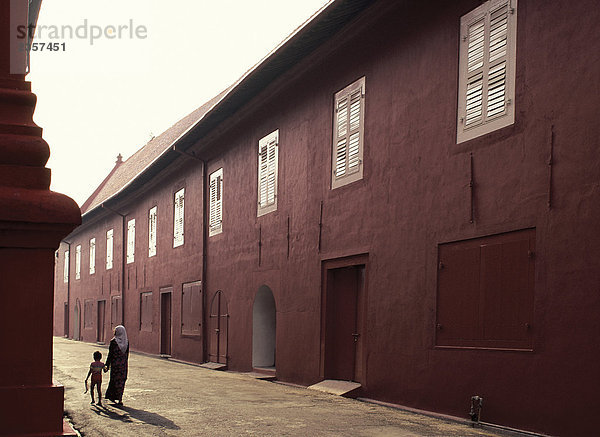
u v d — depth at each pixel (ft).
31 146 12.78
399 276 36.96
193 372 57.21
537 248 27.32
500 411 28.53
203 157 71.87
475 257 31.12
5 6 13.37
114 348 34.45
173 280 80.69
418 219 35.58
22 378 12.17
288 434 26.03
